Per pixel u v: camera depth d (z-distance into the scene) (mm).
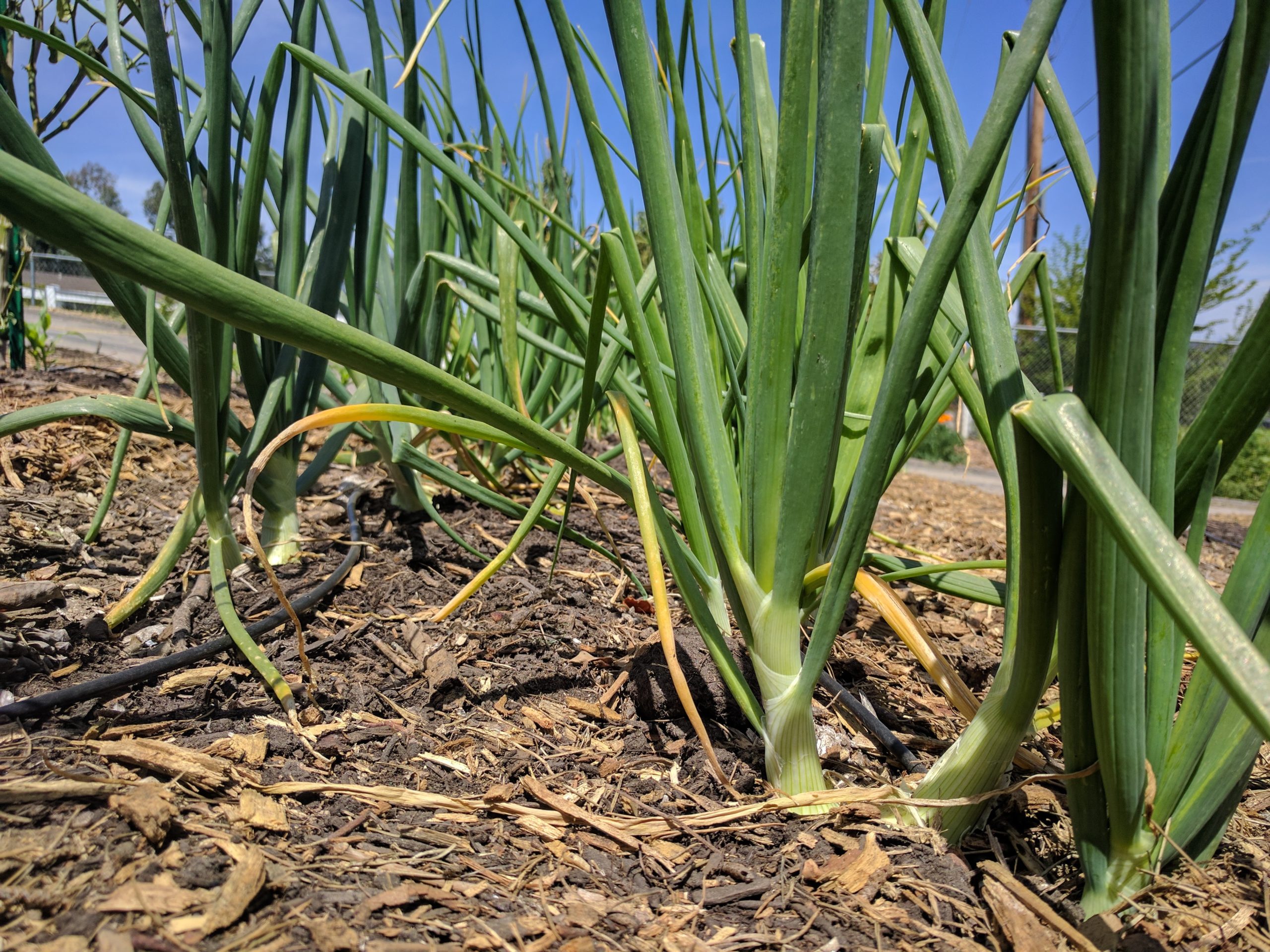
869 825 352
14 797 294
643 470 354
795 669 359
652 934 293
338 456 743
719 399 374
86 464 730
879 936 299
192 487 742
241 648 410
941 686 376
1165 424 275
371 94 396
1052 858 356
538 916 294
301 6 490
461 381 302
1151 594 300
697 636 487
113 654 433
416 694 436
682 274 353
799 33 315
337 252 542
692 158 427
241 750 359
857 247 334
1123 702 280
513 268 487
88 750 338
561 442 337
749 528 363
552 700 448
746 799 370
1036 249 425
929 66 291
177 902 270
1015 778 401
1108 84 231
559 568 625
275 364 559
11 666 400
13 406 907
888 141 450
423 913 288
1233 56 251
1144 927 304
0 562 514
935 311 283
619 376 501
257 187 481
